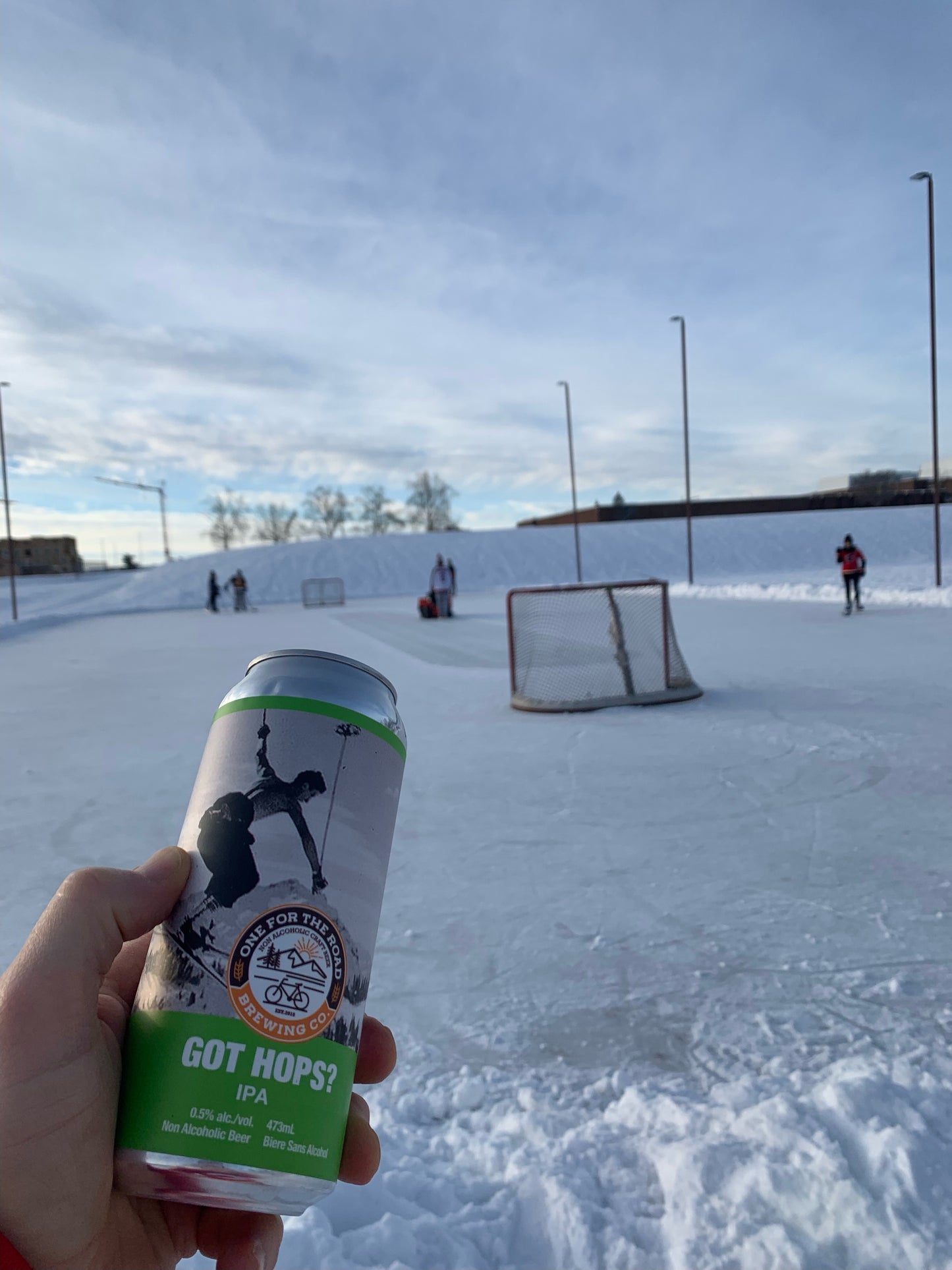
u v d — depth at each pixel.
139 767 6.98
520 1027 2.70
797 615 18.95
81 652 18.41
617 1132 2.02
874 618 17.14
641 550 59.41
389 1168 1.91
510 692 10.37
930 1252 1.52
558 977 3.05
